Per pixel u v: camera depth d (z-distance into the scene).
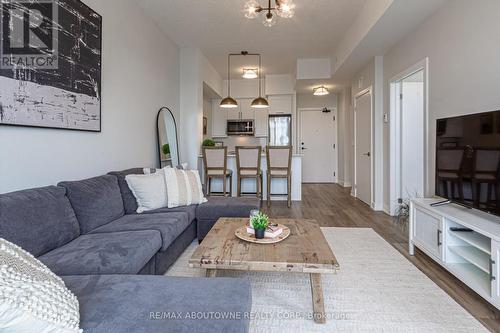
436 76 2.97
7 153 1.81
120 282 1.24
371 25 3.35
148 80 3.82
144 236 1.89
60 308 0.88
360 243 2.98
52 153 2.16
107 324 0.96
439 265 2.42
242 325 0.97
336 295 1.93
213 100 7.65
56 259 1.54
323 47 5.16
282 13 3.02
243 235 1.96
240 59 5.79
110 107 2.93
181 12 3.75
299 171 5.48
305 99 8.24
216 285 1.22
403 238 3.17
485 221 1.93
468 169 2.14
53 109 2.12
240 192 5.13
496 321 1.64
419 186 4.13
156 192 2.75
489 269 1.71
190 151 5.05
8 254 0.93
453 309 1.76
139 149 3.56
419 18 3.12
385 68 4.34
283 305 1.81
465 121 2.18
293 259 1.59
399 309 1.76
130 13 3.34
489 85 2.26
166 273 2.23
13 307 0.77
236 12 3.76
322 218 4.10
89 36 2.51
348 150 7.44
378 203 4.60
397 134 4.17
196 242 2.98
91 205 2.09
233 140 7.80
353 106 5.83
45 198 1.73
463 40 2.55
